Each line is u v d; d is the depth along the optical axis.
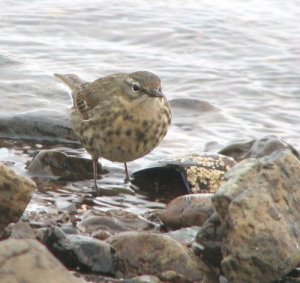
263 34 22.84
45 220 12.58
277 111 19.12
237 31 22.97
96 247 11.10
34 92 18.20
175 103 18.94
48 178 14.79
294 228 10.95
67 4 24.27
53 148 16.34
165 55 21.95
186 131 17.91
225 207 10.92
